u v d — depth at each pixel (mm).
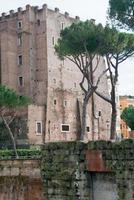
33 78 112250
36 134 104938
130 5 52250
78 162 17344
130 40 70625
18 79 113562
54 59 113062
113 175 16328
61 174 17891
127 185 15578
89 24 72188
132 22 53000
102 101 122562
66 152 17812
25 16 114000
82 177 17172
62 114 112125
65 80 114812
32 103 108562
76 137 114562
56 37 114812
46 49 111625
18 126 103000
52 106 110125
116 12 53375
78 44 71938
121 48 70125
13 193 21953
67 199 17625
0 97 85375
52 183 18234
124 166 15711
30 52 112375
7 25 114938
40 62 112375
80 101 117062
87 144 17031
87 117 117250
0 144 100500
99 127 120875
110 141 16266
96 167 16625
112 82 69000
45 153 18641
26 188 21312
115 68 70062
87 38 70312
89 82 74250
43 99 109812
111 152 16156
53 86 111500
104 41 70000
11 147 99312
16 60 114438
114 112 68688
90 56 72312
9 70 113500
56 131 109688
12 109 93062
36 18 114438
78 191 17281
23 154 64938
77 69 118188
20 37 114375
